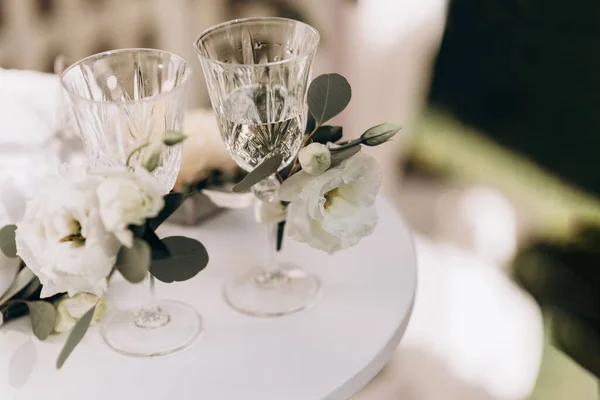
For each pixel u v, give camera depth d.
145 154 0.55
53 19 1.22
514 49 1.45
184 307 0.67
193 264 0.58
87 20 1.24
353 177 0.59
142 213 0.52
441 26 1.28
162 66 0.62
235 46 0.64
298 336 0.64
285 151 0.64
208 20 1.29
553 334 1.33
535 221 1.47
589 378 1.25
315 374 0.61
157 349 0.63
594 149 1.41
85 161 0.76
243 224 0.78
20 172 0.70
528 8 1.41
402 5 1.24
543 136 1.47
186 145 0.75
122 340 0.64
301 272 0.71
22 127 0.76
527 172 1.50
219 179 0.76
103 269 0.54
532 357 1.28
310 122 0.67
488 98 1.51
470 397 1.19
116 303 0.68
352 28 1.28
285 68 0.60
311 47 0.62
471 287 1.39
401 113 1.35
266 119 0.62
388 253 0.74
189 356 0.63
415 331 1.31
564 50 1.40
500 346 1.29
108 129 0.59
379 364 0.63
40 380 0.61
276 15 1.32
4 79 0.83
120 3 1.24
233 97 0.61
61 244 0.54
